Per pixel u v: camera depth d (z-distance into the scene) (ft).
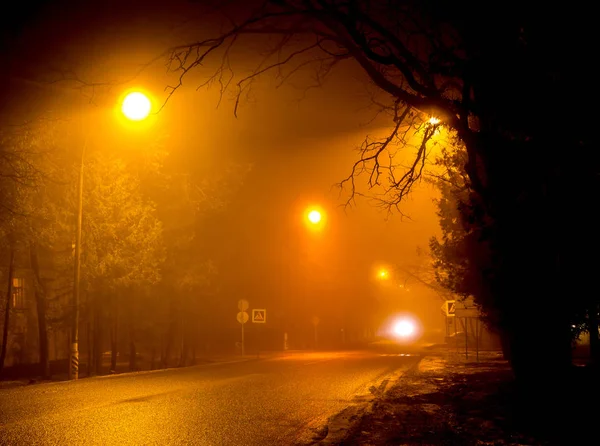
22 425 40.81
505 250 37.32
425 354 151.74
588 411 36.42
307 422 42.91
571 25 28.27
